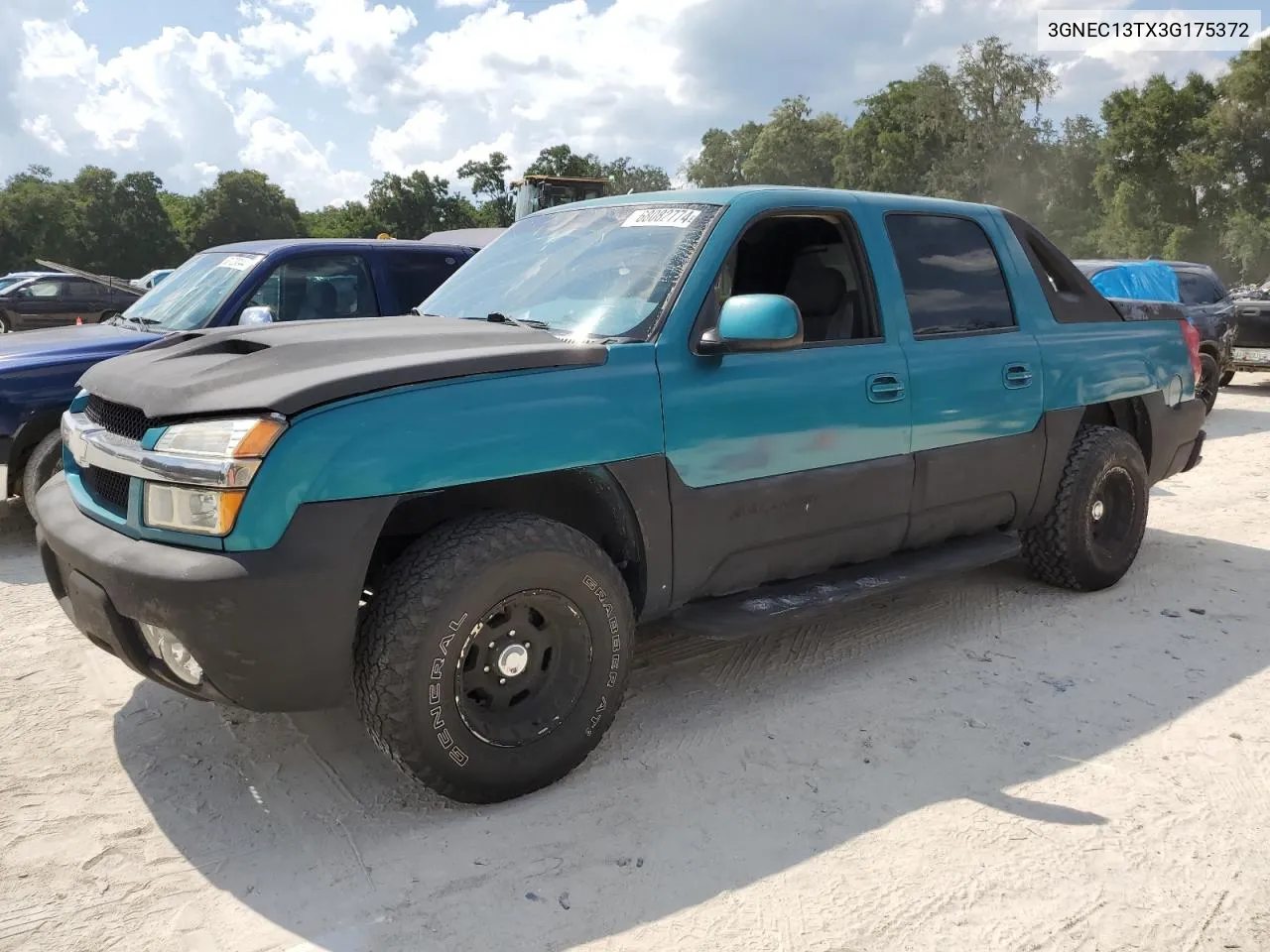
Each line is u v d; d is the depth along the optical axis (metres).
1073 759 3.27
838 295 3.94
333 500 2.56
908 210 4.14
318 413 2.58
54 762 3.21
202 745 3.32
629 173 96.44
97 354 5.54
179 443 2.62
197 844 2.76
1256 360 13.52
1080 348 4.65
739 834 2.81
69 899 2.51
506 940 2.37
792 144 86.19
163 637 2.66
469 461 2.76
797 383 3.51
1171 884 2.60
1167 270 11.93
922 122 69.50
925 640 4.32
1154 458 5.21
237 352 3.18
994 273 4.42
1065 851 2.74
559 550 2.90
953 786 3.08
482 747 2.84
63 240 79.31
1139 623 4.54
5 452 5.32
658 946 2.35
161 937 2.38
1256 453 9.09
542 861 2.68
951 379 4.02
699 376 3.27
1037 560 4.84
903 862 2.68
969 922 2.44
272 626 2.51
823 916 2.46
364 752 3.28
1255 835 2.83
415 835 2.80
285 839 2.78
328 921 2.43
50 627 4.43
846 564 4.03
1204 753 3.31
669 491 3.20
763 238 4.18
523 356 2.94
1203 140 59.66
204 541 2.53
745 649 4.21
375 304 6.62
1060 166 69.31
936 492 4.04
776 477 3.48
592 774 3.15
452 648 2.73
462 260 7.04
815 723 3.52
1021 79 65.69
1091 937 2.39
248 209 88.69
